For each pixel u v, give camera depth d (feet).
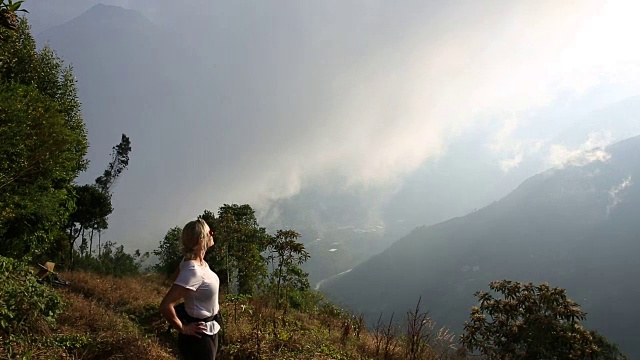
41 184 51.37
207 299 12.19
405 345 26.94
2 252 50.85
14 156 44.29
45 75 62.49
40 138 46.16
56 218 56.90
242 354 24.80
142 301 43.27
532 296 27.94
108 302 44.01
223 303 37.96
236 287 71.00
